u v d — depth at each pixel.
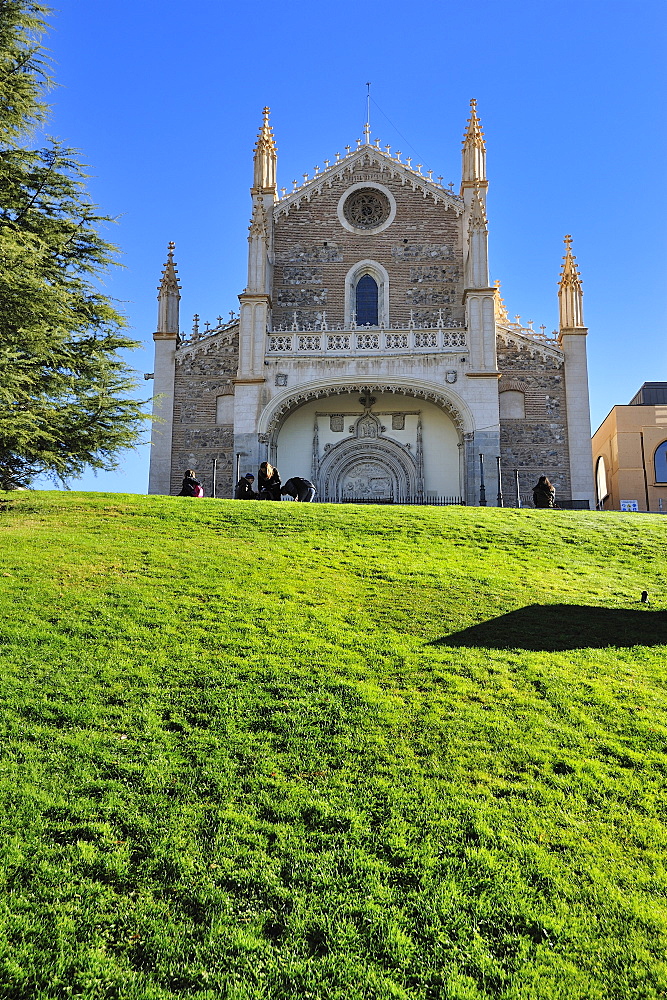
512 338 44.91
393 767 10.52
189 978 7.52
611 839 9.36
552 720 11.91
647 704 12.49
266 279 44.41
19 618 14.49
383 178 48.06
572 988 7.56
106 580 16.84
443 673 13.23
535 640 14.95
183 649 13.56
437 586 17.75
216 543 20.36
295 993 7.43
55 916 8.03
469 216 45.38
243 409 42.41
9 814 9.27
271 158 49.00
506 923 8.21
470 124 48.16
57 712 11.37
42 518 22.25
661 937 8.08
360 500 43.19
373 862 8.85
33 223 23.80
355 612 15.89
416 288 46.91
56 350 23.45
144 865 8.68
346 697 12.22
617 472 52.09
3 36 23.45
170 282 47.56
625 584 19.08
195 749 10.68
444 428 43.66
